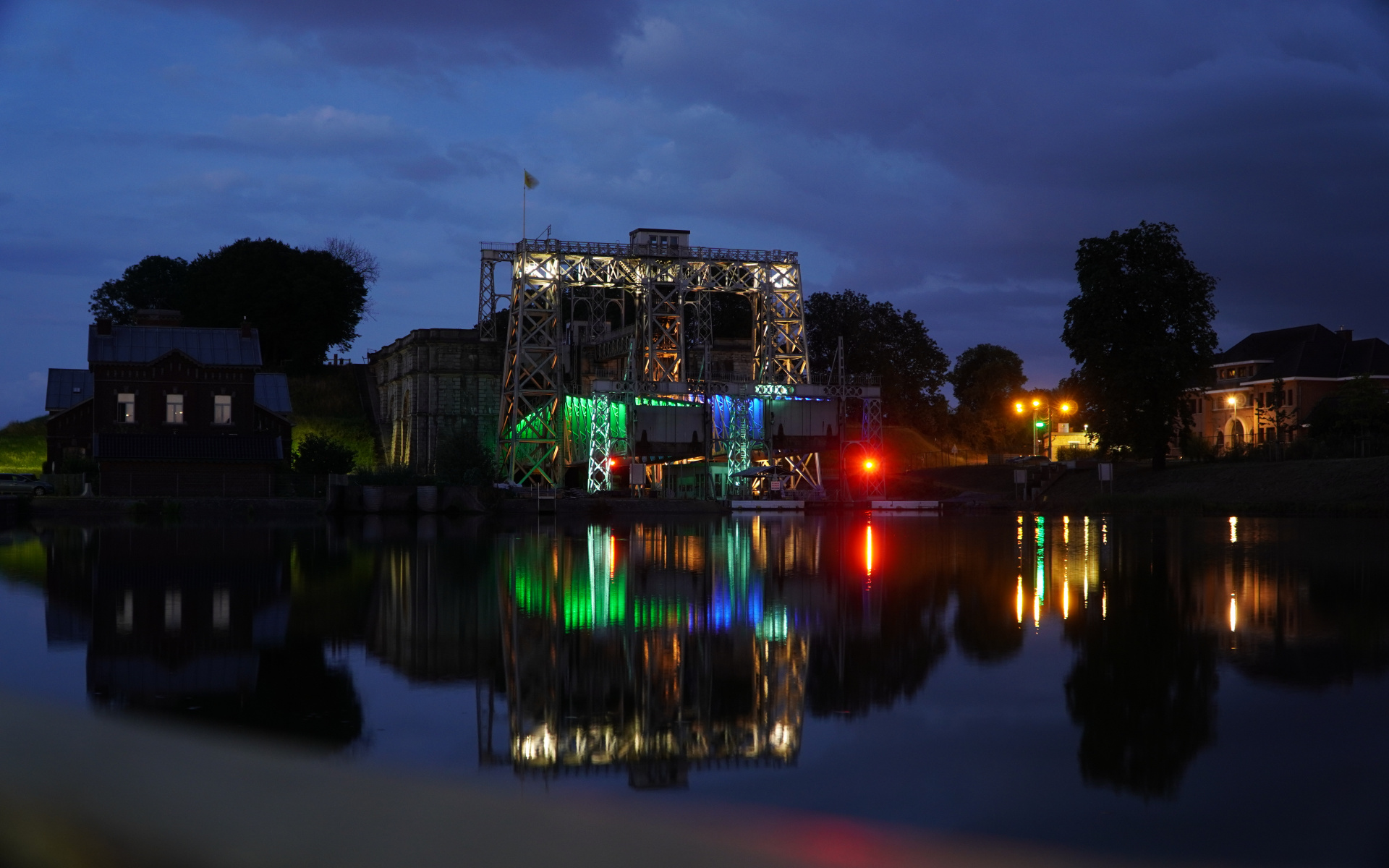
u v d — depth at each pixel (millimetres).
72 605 23875
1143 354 77688
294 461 81750
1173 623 21172
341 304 124188
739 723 13570
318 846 8578
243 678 16172
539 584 28719
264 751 11773
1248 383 123875
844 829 9680
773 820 9914
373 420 117625
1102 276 78938
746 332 132375
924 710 14227
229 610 23391
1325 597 24766
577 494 85688
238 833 8812
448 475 81000
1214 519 62344
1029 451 151875
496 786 10820
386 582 28984
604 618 22406
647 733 13125
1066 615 22391
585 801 10344
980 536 49469
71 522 57875
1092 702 14539
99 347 72125
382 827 9211
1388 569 31016
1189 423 82938
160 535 48000
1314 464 72625
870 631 20562
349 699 14828
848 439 95000
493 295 104688
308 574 30922
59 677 15906
